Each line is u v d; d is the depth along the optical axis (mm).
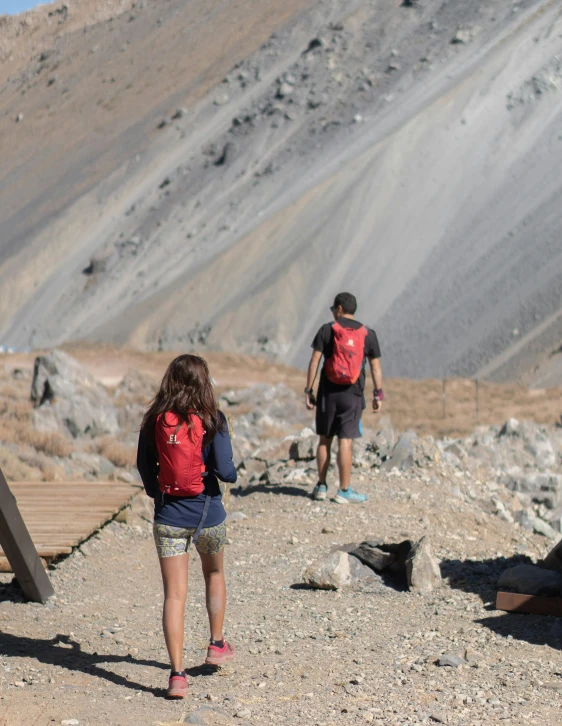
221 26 173375
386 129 119438
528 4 139625
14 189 145625
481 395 55281
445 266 94938
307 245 100000
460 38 135250
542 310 85625
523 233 96125
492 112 112875
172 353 70062
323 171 116125
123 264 113688
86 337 97875
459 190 103562
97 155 145000
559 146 106250
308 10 160625
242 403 29453
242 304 94188
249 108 137375
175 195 124688
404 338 88188
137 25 193625
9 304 115188
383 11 149500
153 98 157375
